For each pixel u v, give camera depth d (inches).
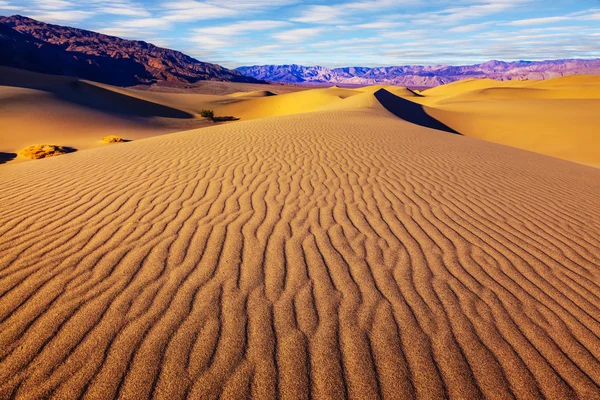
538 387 79.4
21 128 1015.0
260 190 207.6
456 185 235.9
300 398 75.0
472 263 131.3
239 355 84.9
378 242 144.8
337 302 105.5
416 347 89.4
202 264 123.9
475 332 95.2
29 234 146.9
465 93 2947.8
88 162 289.9
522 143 1023.6
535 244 150.0
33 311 98.0
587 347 91.3
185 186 213.9
